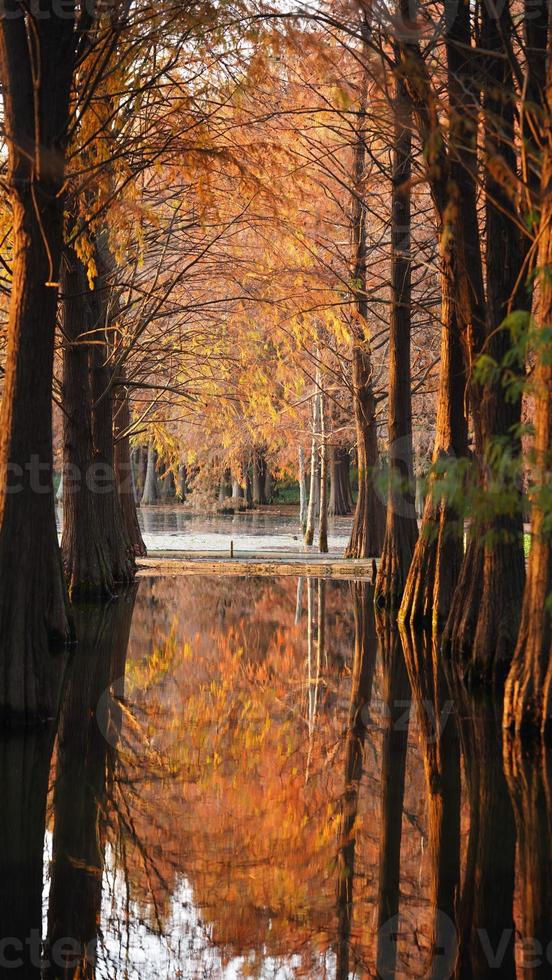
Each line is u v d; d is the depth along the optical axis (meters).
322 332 36.12
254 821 9.27
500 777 10.54
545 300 10.65
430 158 9.30
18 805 9.60
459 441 19.50
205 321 31.02
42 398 12.63
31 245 12.48
